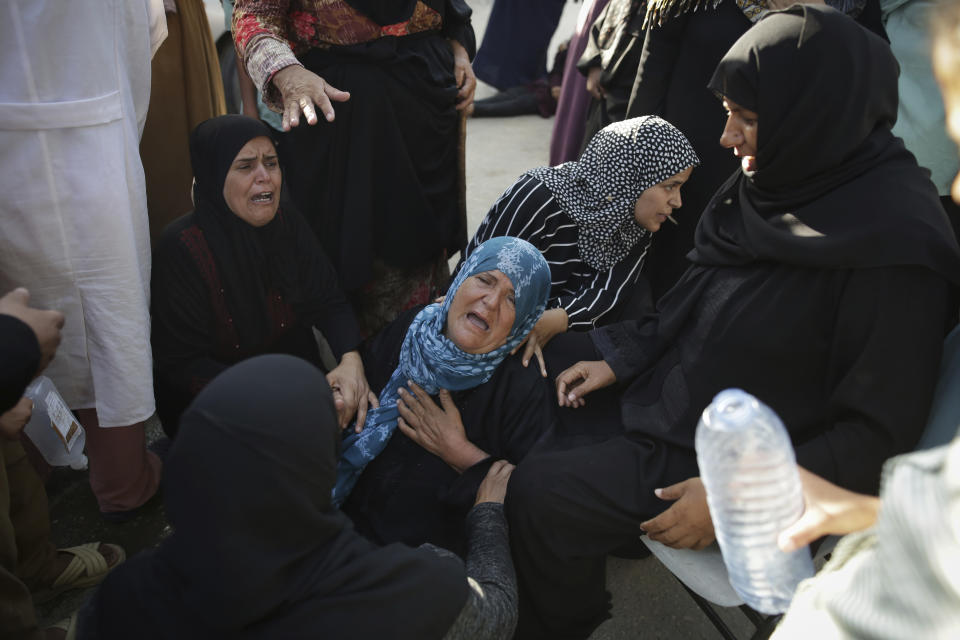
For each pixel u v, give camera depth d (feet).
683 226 8.42
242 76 8.53
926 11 7.37
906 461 2.61
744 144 5.52
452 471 6.10
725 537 3.76
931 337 4.69
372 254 8.53
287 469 3.34
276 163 6.95
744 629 6.50
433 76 8.03
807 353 5.17
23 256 5.68
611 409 6.43
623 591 6.79
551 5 17.15
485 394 6.10
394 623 3.63
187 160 8.82
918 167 5.18
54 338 4.43
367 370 6.97
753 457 3.53
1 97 5.21
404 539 5.91
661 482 5.58
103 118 5.58
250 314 7.23
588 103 10.64
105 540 7.06
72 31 5.25
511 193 7.86
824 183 5.20
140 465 7.05
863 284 4.82
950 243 4.64
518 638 6.02
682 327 6.07
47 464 6.64
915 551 2.46
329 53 7.62
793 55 5.07
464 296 5.74
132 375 6.33
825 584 3.06
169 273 6.77
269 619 3.49
